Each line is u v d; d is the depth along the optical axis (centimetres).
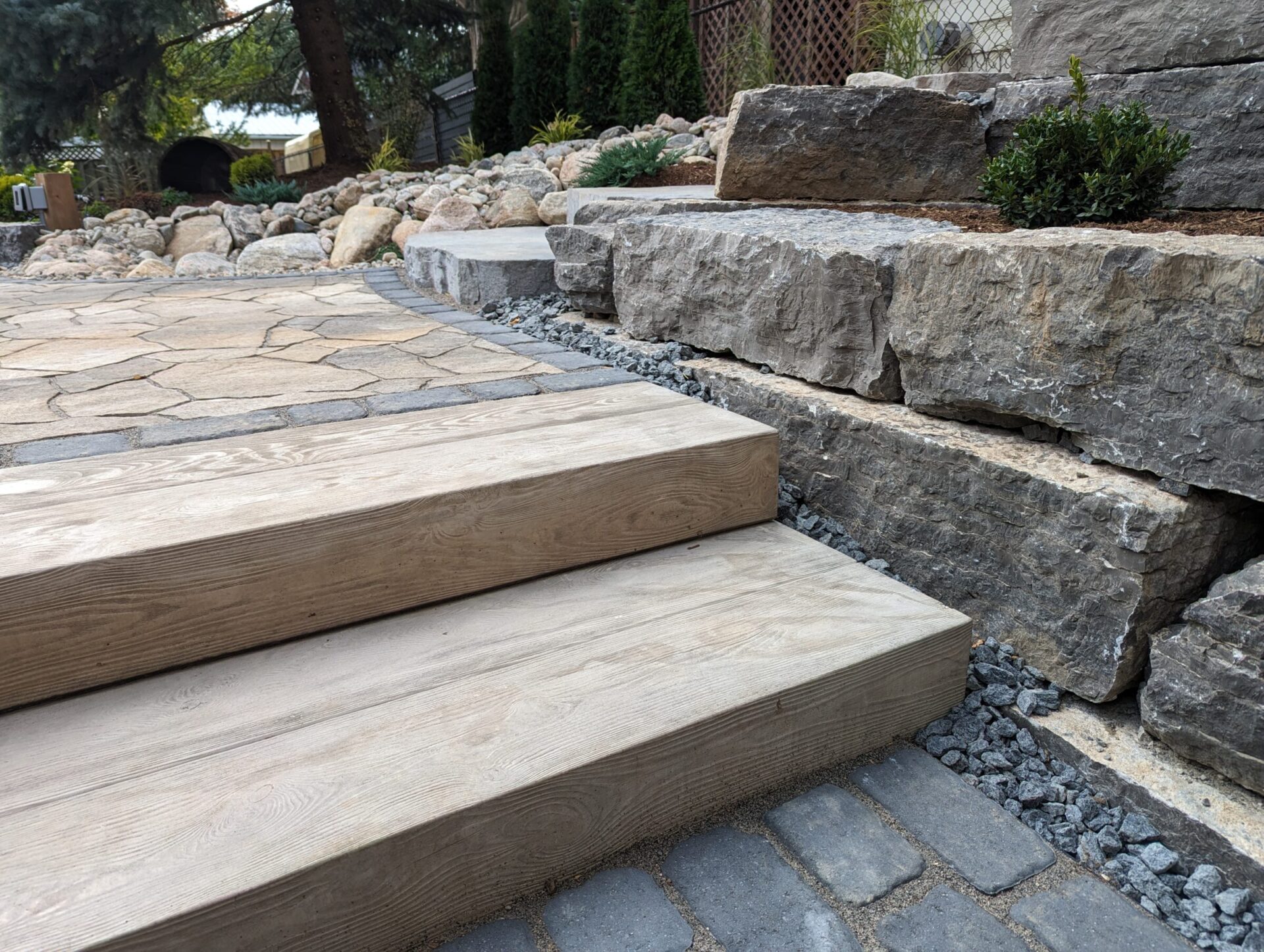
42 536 166
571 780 146
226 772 142
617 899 147
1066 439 212
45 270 762
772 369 295
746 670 174
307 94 1738
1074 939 142
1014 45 404
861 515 247
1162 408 181
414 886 136
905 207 406
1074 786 176
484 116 1162
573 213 584
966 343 223
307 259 836
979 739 190
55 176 930
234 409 258
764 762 171
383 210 836
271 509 180
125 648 165
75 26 1072
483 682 168
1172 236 198
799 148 424
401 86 1491
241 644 176
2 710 157
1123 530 178
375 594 189
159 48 1191
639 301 360
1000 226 314
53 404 263
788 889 150
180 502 184
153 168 1370
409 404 263
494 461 211
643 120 898
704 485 232
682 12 880
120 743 149
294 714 158
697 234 319
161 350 346
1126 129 287
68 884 120
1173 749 175
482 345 354
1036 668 203
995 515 206
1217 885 152
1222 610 163
